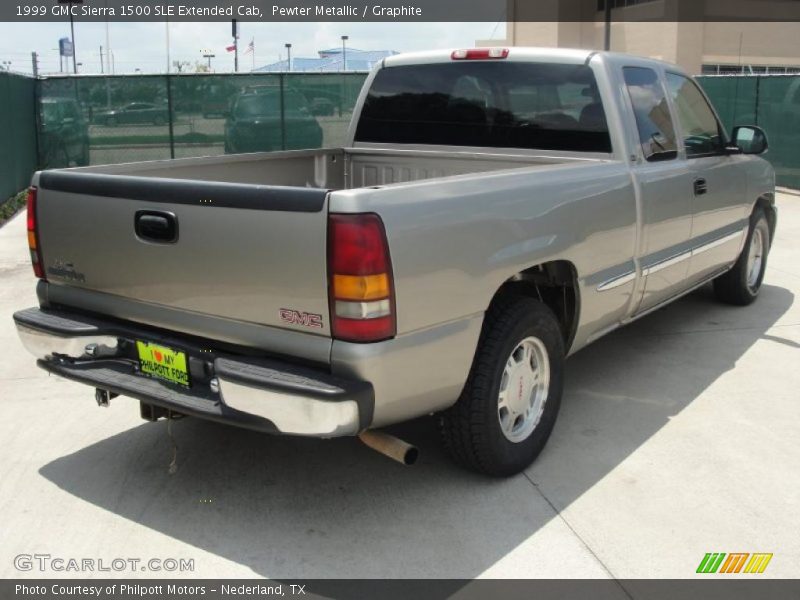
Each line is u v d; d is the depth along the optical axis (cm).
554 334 391
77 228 365
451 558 322
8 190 1325
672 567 316
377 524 346
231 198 312
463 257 328
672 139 504
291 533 341
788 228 1053
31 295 727
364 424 300
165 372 347
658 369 532
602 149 451
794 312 666
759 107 1473
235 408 310
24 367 542
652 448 416
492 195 344
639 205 450
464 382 342
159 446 422
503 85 484
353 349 295
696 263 548
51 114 1557
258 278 311
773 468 395
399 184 313
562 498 367
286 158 520
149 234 339
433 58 513
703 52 2839
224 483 383
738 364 541
